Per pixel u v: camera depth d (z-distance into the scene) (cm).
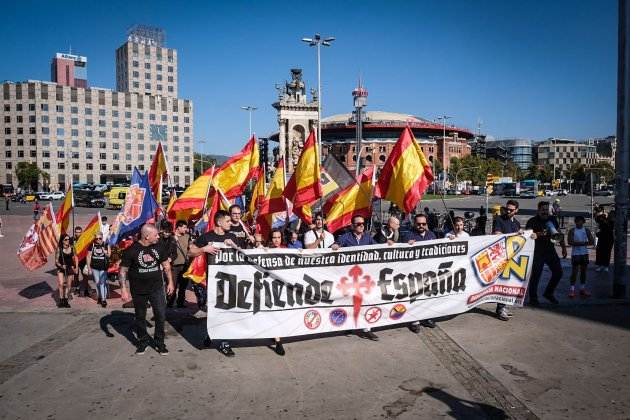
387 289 713
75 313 853
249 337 644
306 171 809
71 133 11500
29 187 10681
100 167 11875
